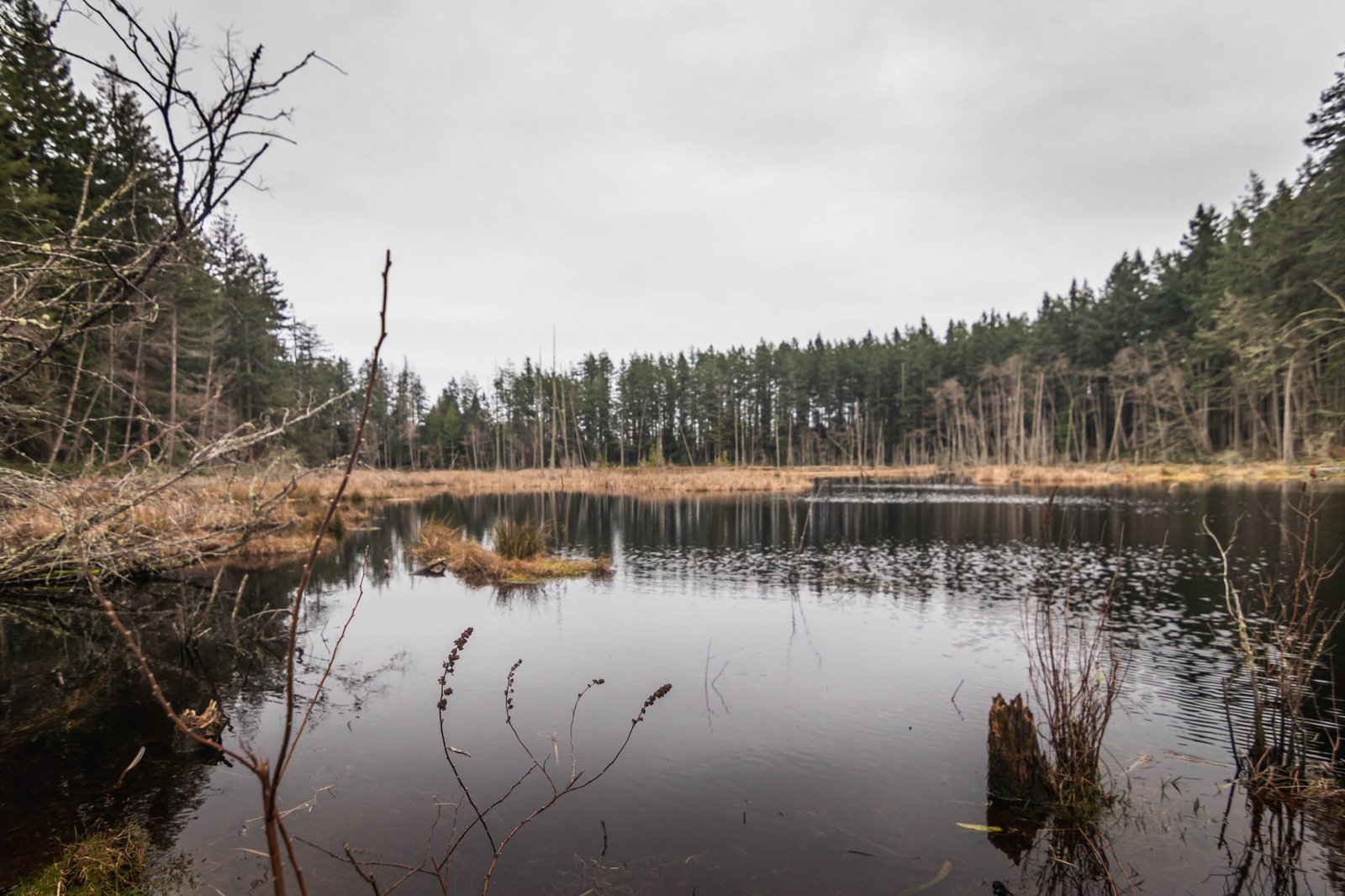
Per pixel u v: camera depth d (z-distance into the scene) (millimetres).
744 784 5852
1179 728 6988
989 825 5230
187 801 5590
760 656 9500
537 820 5262
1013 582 14336
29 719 7242
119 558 6977
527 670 8961
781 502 36031
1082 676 6172
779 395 88625
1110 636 6488
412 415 80438
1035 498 33875
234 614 9875
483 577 15859
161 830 5148
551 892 4309
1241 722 7102
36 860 4734
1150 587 13195
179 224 2826
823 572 15969
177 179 2678
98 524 5852
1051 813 5418
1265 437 43906
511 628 11180
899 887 4453
